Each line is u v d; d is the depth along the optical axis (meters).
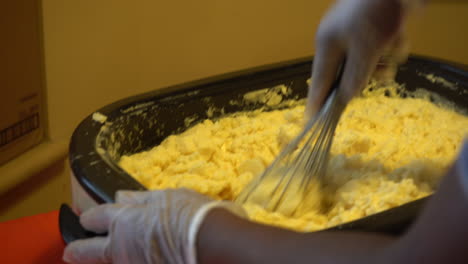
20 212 1.10
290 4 1.32
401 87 1.14
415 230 0.34
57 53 1.06
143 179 0.79
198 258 0.46
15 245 0.81
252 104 1.02
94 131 0.74
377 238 0.40
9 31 0.93
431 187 0.79
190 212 0.49
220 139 0.94
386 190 0.73
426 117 1.06
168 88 0.90
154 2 1.14
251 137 0.95
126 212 0.53
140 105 0.85
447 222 0.31
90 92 1.14
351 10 0.59
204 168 0.83
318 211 0.75
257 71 1.00
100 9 1.08
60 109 1.11
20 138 1.02
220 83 0.96
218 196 0.79
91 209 0.56
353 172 0.82
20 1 0.94
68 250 0.58
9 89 0.96
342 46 0.64
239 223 0.45
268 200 0.73
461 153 0.32
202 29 1.23
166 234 0.49
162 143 0.90
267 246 0.42
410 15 0.58
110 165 0.64
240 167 0.87
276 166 0.78
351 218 0.67
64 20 1.04
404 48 0.65
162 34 1.19
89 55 1.10
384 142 0.95
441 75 1.07
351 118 1.06
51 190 1.17
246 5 1.26
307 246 0.40
